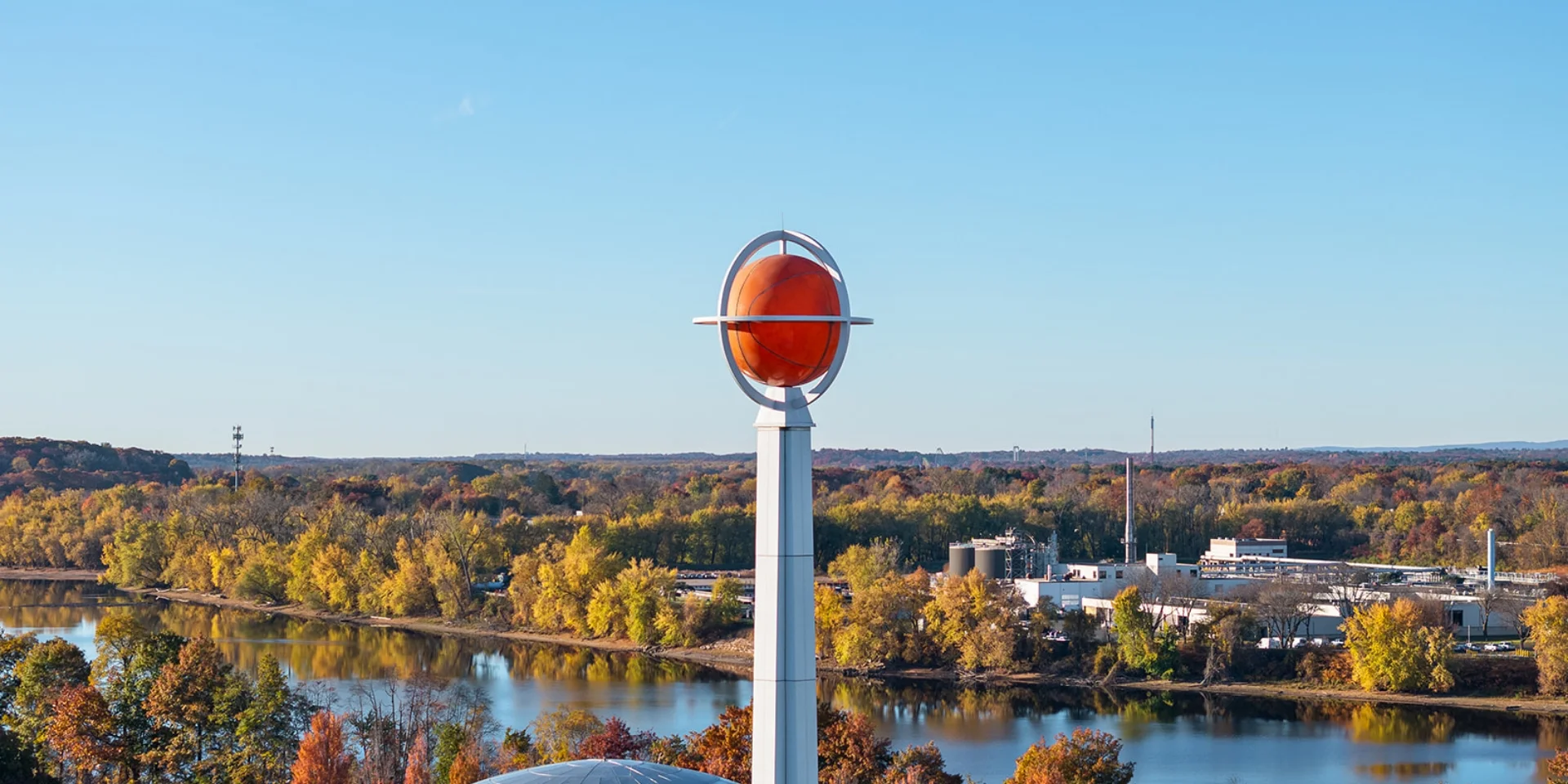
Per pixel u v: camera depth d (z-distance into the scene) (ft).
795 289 213.66
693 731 522.88
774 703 219.20
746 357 217.15
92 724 404.77
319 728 370.94
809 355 215.51
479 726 452.35
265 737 408.26
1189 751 533.55
